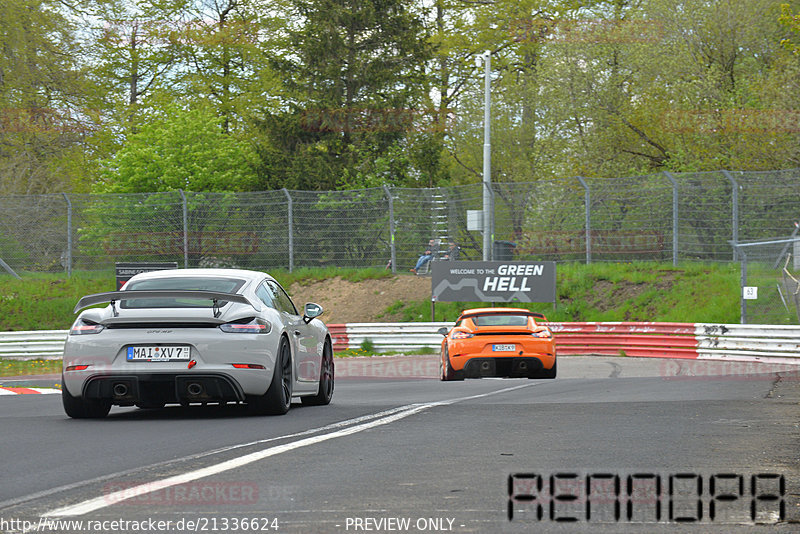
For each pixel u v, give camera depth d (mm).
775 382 50094
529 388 48031
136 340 31797
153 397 32438
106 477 20562
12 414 35812
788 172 102250
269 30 182375
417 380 61438
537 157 143000
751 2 129750
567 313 103938
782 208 101875
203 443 26000
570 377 63812
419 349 98062
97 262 121250
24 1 161000
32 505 17531
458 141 174750
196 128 151250
